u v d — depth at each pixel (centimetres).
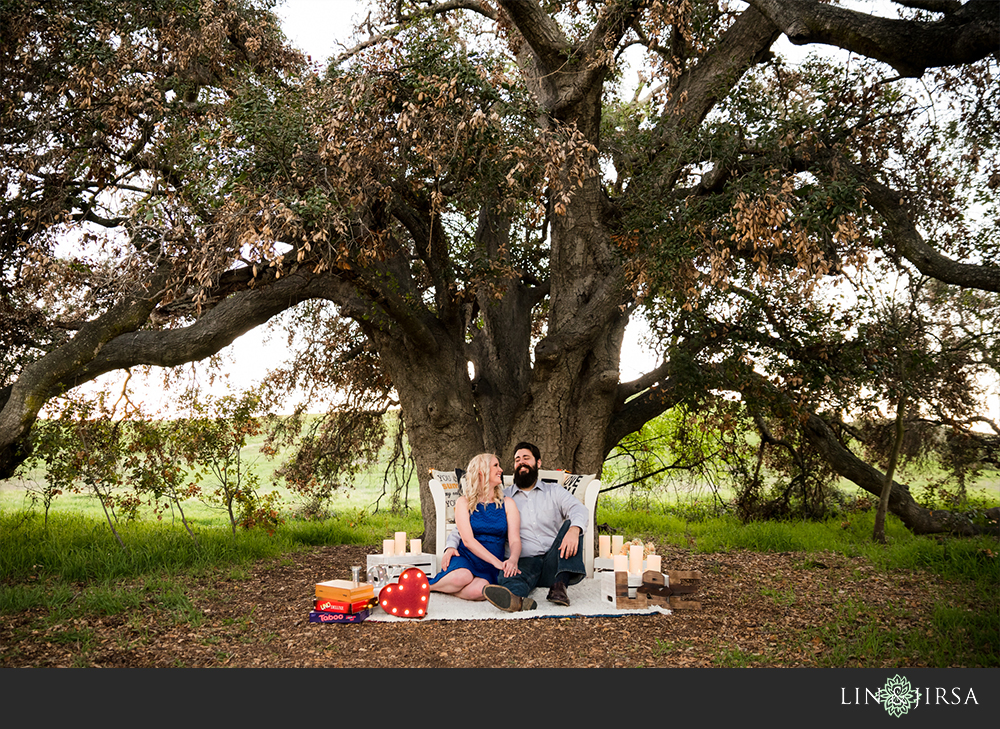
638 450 1434
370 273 775
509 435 920
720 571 779
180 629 520
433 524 909
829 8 548
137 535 910
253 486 966
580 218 896
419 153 612
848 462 1128
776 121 695
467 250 976
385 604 548
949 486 1277
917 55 514
